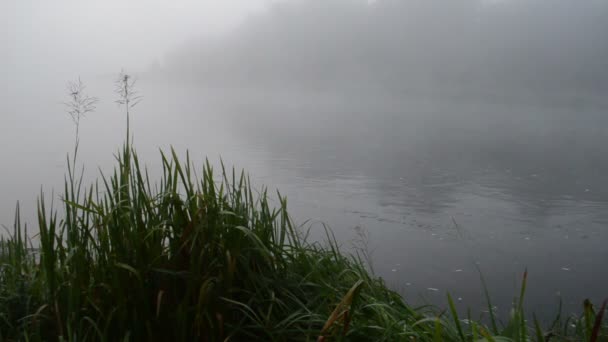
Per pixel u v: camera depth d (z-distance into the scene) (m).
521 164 15.72
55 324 1.42
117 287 1.37
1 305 1.53
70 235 1.49
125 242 1.47
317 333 1.47
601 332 1.73
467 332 1.62
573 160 17.22
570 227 7.74
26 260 1.86
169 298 1.47
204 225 1.50
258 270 1.64
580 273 5.43
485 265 5.59
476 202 9.62
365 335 1.51
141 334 1.42
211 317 1.46
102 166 11.51
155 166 11.95
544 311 4.09
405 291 4.61
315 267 1.78
